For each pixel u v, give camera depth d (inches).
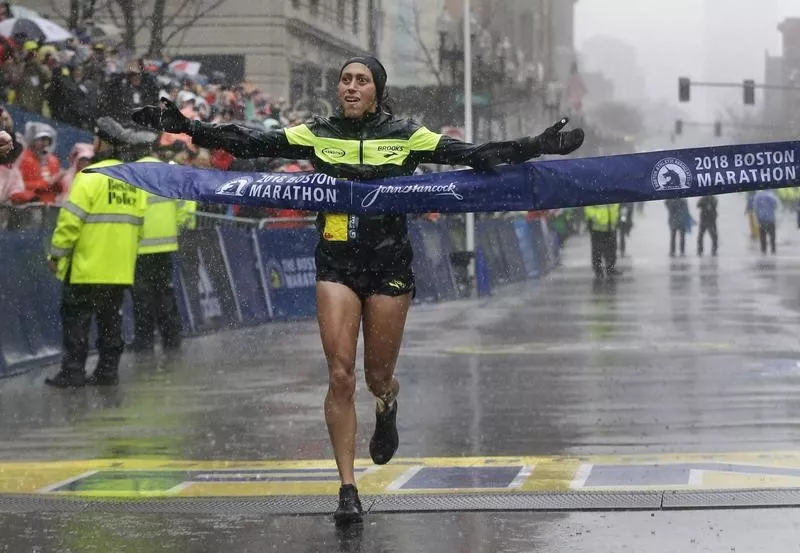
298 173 572.4
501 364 1227.9
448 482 633.0
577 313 1881.2
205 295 1616.6
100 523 536.4
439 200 563.2
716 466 672.4
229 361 1300.4
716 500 559.5
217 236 1664.6
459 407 933.2
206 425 869.8
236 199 572.4
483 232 2620.6
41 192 1310.3
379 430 601.0
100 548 492.7
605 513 539.8
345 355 554.3
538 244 3122.5
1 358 1171.3
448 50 3885.3
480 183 570.9
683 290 2352.4
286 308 1833.2
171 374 1190.9
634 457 708.7
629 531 504.1
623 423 844.0
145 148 1136.8
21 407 973.8
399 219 569.3
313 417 900.6
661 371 1144.8
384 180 566.9
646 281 2672.2
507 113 4534.9
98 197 1090.7
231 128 566.3
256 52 3218.5
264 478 656.4
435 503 568.1
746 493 576.1
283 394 1034.1
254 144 566.9
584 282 2723.9
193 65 2095.2
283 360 1309.1
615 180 573.9
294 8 3329.2
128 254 1111.0
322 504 573.6
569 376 1120.8
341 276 565.9
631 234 5959.6
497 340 1485.0
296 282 1868.8
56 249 1088.2
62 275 1101.7
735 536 493.0
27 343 1226.6
